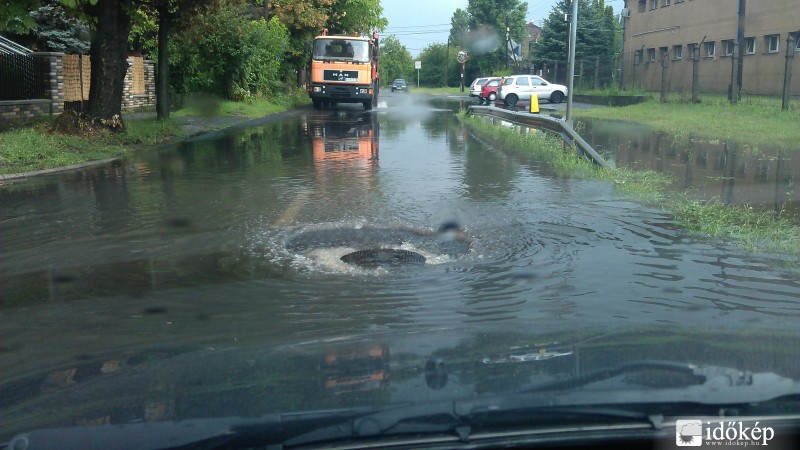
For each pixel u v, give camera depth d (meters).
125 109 27.38
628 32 48.41
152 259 6.43
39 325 4.68
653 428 1.78
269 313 4.90
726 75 34.50
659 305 5.07
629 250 6.78
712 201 9.38
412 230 7.58
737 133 19.14
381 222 7.95
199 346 4.09
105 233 7.44
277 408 1.86
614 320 4.63
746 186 10.67
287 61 41.22
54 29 26.91
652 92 39.00
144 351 3.92
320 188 10.28
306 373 2.20
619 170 11.89
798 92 28.39
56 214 8.44
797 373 2.09
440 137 19.20
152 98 30.59
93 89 16.73
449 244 7.02
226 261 6.36
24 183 10.93
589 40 58.38
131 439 1.76
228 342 4.21
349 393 1.96
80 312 4.96
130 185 10.65
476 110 27.92
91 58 16.75
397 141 17.98
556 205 8.99
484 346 2.52
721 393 1.90
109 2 16.41
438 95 68.12
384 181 10.99
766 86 31.08
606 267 6.16
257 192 9.93
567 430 1.77
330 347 2.61
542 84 41.16
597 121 26.17
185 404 1.95
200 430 1.76
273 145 16.89
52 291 5.49
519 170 12.35
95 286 5.62
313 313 4.90
